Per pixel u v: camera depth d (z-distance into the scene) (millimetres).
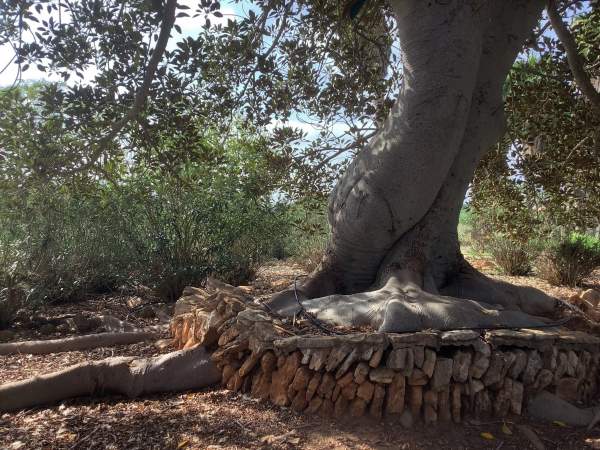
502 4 4812
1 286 6133
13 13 4508
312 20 6160
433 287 4594
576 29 6980
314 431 3492
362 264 4934
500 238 12680
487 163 7973
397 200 4551
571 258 10398
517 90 7215
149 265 7496
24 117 4617
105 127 4902
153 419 3676
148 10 4391
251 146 7988
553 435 3623
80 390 4035
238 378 4121
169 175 7238
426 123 4359
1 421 3652
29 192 5168
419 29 4375
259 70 5422
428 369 3607
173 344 5270
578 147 7250
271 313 4523
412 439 3434
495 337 3869
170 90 4945
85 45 4805
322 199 7684
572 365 4074
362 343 3660
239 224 8016
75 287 7312
